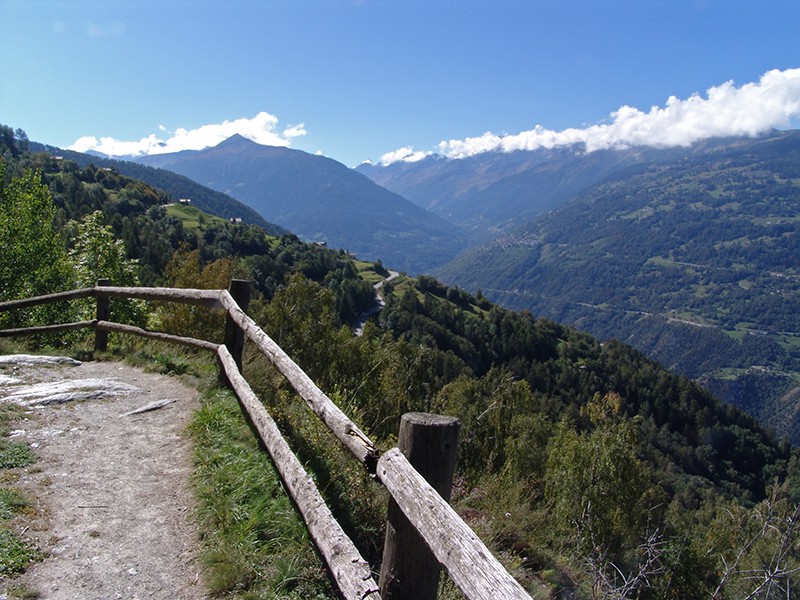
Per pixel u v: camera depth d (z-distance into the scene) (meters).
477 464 8.32
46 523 3.74
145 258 94.38
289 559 3.37
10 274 20.09
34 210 20.83
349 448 3.02
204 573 3.34
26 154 181.12
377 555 3.96
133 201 155.38
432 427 2.32
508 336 125.94
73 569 3.30
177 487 4.38
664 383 116.12
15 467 4.47
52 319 20.25
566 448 11.08
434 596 2.55
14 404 5.79
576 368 120.19
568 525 6.70
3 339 10.14
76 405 6.02
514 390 12.98
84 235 23.55
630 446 11.29
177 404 6.29
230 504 3.93
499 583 1.55
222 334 13.70
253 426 5.20
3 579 3.14
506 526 5.70
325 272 135.75
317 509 3.21
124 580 3.24
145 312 20.98
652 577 7.15
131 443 5.19
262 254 131.88
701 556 7.78
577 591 5.20
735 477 91.06
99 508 4.00
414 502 2.15
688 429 105.50
